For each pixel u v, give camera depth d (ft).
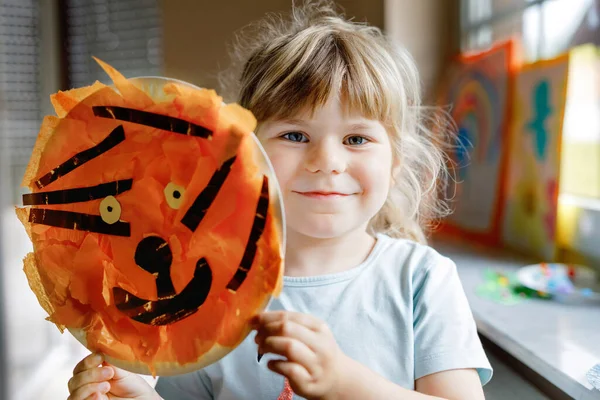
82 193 1.64
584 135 3.42
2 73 6.42
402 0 4.49
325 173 2.00
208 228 1.55
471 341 2.11
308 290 2.24
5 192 5.28
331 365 1.61
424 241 2.78
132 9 6.85
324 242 2.27
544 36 3.73
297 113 2.03
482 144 4.23
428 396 1.76
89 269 1.64
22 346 5.03
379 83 2.10
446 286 2.23
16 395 4.61
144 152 1.59
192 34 5.24
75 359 5.49
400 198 2.70
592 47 3.25
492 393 2.50
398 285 2.23
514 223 3.91
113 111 1.61
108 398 1.90
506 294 3.18
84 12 7.07
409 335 2.14
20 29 6.65
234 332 1.54
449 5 4.55
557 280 3.21
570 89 3.43
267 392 2.16
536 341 2.58
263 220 1.51
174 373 1.59
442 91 4.64
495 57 4.08
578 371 2.28
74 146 1.65
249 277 1.52
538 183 3.63
